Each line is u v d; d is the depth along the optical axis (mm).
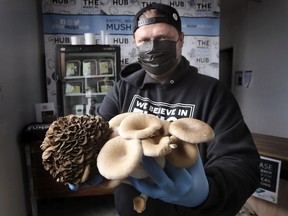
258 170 576
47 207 2074
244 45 3385
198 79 738
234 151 580
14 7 1712
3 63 1423
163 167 387
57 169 361
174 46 738
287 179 1137
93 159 362
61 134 360
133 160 328
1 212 1285
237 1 3406
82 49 2232
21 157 1757
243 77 3436
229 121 637
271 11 2797
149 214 618
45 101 2602
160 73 750
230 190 475
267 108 2926
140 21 742
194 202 415
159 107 746
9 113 1510
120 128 378
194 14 2682
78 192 1938
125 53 2598
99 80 2484
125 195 662
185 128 379
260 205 1225
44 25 2451
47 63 2482
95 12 2521
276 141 1455
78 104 2527
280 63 2689
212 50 2750
